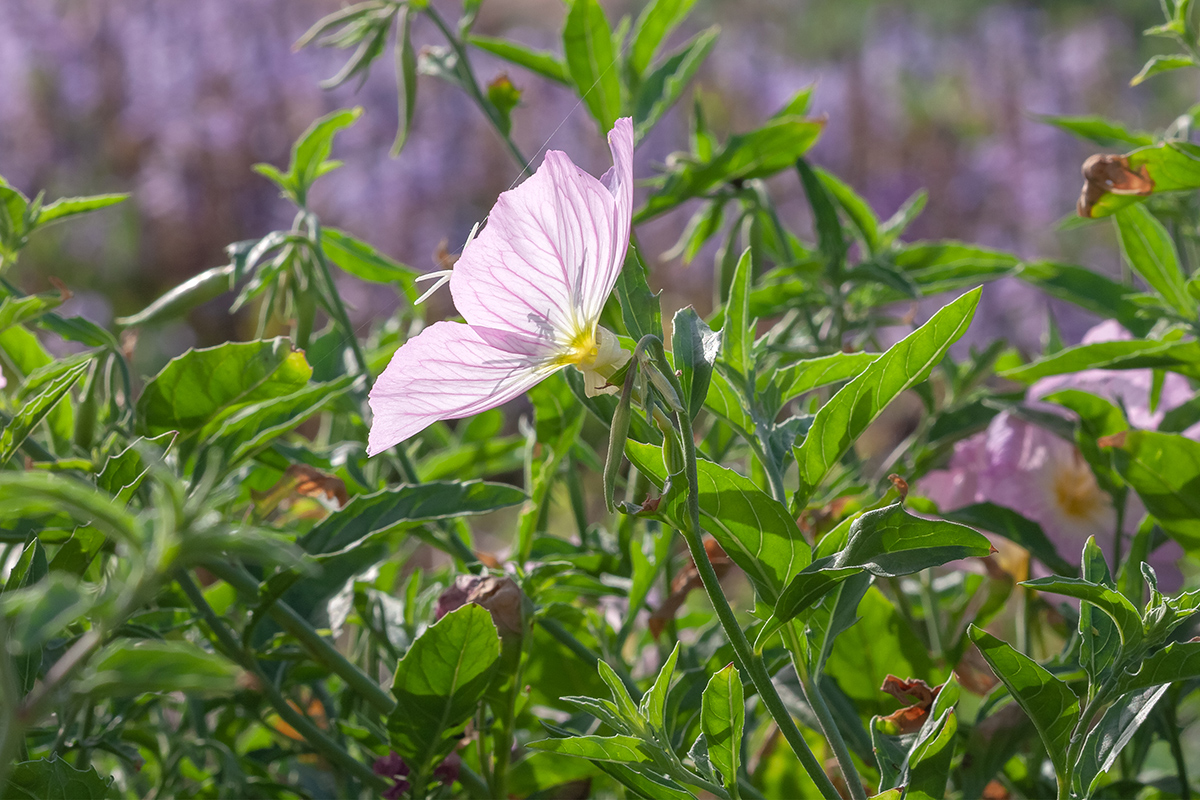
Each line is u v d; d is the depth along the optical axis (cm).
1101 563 51
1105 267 207
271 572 58
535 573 57
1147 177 55
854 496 62
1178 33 56
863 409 51
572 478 63
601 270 48
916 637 58
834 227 64
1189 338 60
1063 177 218
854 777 51
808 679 51
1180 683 56
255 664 56
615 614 65
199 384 56
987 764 55
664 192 64
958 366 66
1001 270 66
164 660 42
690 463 49
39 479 42
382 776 57
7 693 42
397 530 56
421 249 217
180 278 226
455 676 53
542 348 48
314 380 64
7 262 57
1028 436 60
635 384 48
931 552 49
